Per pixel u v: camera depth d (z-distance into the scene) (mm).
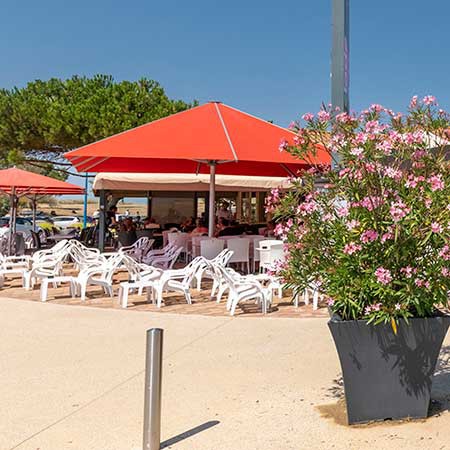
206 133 9125
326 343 5746
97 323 6770
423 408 3578
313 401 4012
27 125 18703
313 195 3758
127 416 3768
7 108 18766
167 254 10875
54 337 6047
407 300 3367
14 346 5656
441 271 3344
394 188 3477
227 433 3461
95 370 4824
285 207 3852
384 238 3340
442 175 3494
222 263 8516
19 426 3605
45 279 8359
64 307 7809
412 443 3258
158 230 17969
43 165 21109
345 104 7695
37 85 20375
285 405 3938
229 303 7531
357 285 3453
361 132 3619
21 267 10820
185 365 4984
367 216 3404
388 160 3584
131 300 8414
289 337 6027
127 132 9297
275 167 11289
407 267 3398
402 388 3553
